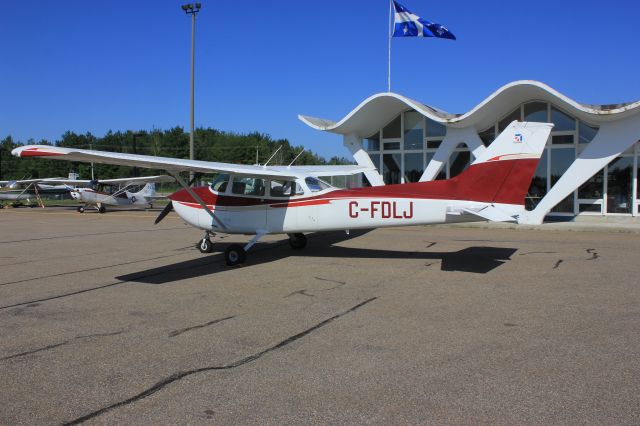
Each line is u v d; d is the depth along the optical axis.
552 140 16.91
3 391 3.54
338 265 8.60
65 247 11.40
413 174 19.25
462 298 6.14
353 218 8.74
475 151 16.47
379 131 19.78
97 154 6.99
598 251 9.88
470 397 3.36
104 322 5.25
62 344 4.55
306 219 9.05
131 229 15.55
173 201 10.23
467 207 8.07
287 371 3.85
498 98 14.91
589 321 5.11
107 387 3.59
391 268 8.27
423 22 17.59
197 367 3.95
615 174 16.20
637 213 15.88
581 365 3.90
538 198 17.22
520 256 9.37
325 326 5.03
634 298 6.07
